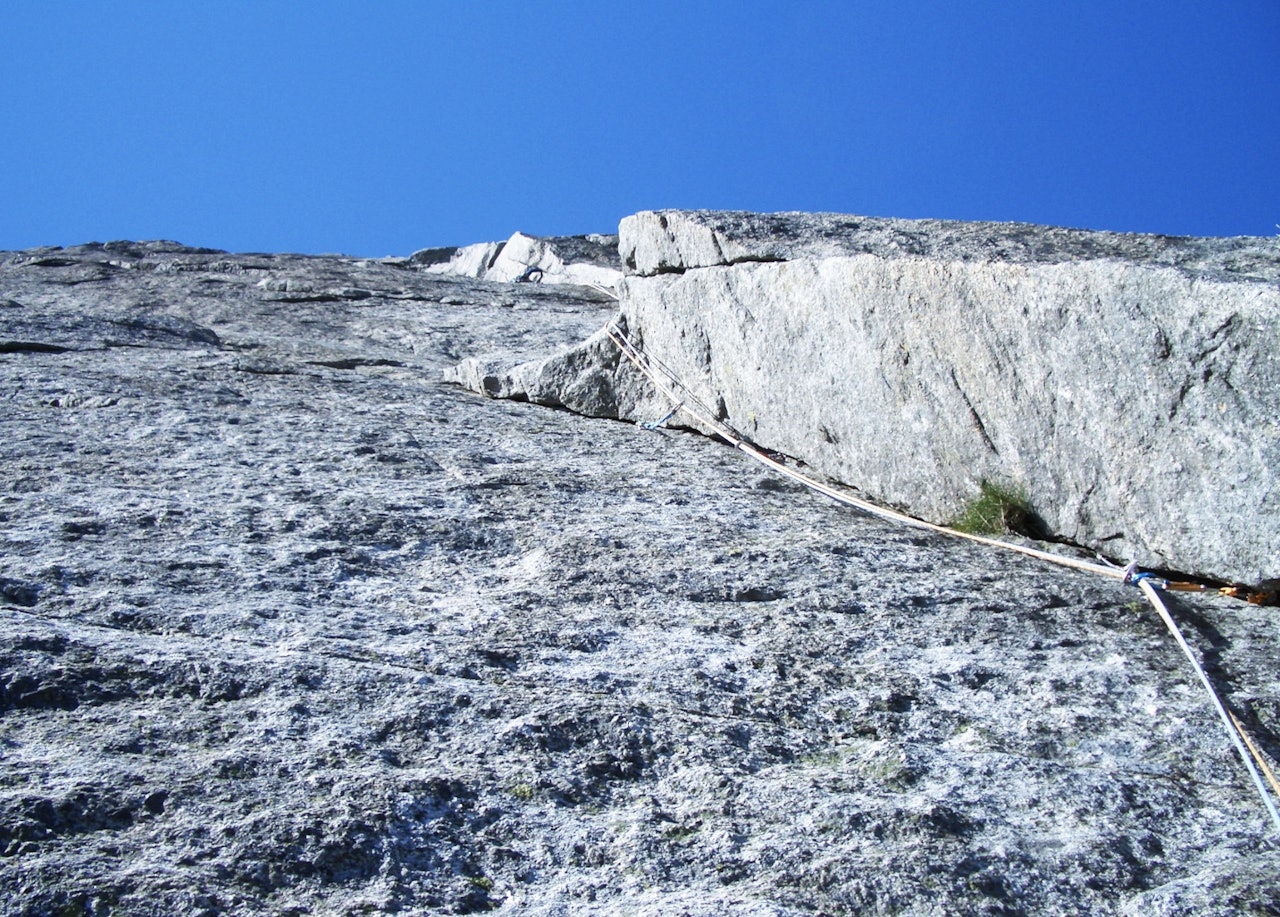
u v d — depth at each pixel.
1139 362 3.81
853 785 2.54
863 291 4.77
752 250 5.41
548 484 4.61
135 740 2.43
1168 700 3.03
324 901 2.06
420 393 6.38
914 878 2.23
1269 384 3.50
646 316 6.10
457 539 3.86
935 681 3.07
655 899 2.11
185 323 7.60
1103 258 4.18
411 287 10.78
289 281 10.34
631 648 3.13
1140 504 3.87
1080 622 3.49
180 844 2.13
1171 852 2.41
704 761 2.58
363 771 2.39
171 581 3.24
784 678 3.03
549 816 2.35
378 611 3.23
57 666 2.63
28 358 6.06
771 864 2.24
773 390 5.34
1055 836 2.42
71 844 2.09
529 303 10.59
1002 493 4.33
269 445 4.78
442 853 2.21
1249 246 4.47
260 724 2.54
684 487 4.81
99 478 4.11
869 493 4.88
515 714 2.67
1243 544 3.58
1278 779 2.70
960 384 4.42
